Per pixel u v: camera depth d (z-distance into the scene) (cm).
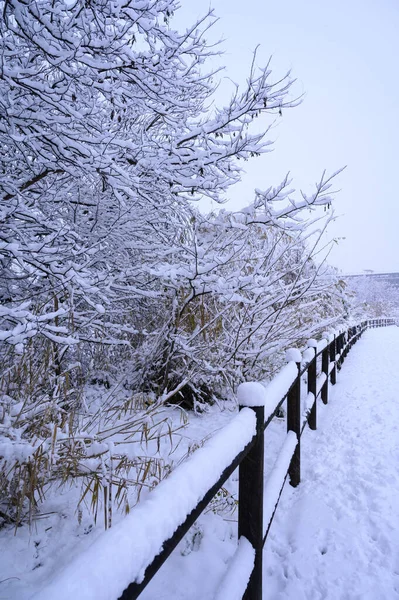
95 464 234
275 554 242
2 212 303
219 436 144
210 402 521
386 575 216
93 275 379
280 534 263
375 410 550
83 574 65
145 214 452
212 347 491
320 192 378
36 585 189
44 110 333
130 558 75
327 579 215
